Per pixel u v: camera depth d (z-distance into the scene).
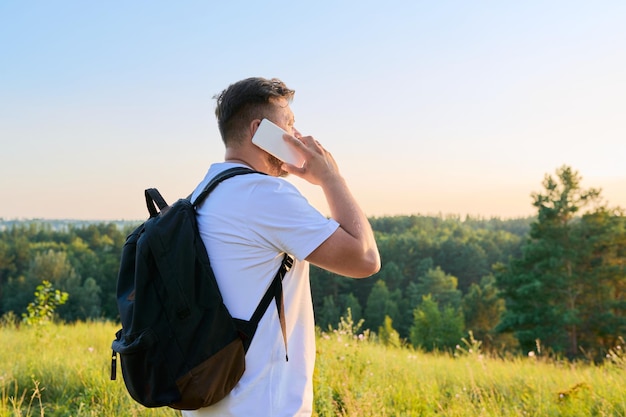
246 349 1.78
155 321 1.70
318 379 4.82
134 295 1.76
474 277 118.06
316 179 1.91
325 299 88.38
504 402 5.11
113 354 1.88
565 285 39.72
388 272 108.00
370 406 4.43
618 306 39.81
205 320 1.72
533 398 5.20
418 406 5.04
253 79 2.00
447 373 6.75
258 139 1.92
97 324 12.16
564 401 4.99
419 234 154.75
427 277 95.62
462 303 72.00
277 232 1.80
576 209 41.44
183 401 1.70
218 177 1.91
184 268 1.72
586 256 41.88
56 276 87.44
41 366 5.84
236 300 1.79
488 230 181.00
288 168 1.93
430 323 56.38
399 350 9.77
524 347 39.12
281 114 1.99
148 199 2.04
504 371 6.76
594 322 39.62
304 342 1.91
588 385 5.19
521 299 39.94
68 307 79.62
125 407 4.54
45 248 116.75
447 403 5.08
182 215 1.81
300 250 1.80
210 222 1.84
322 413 4.34
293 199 1.83
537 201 42.34
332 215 1.88
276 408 1.79
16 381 5.14
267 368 1.80
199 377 1.69
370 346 8.68
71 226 147.25
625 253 41.59
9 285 89.44
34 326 9.72
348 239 1.80
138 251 1.74
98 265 102.50
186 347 1.69
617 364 6.48
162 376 1.70
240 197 1.84
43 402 5.04
